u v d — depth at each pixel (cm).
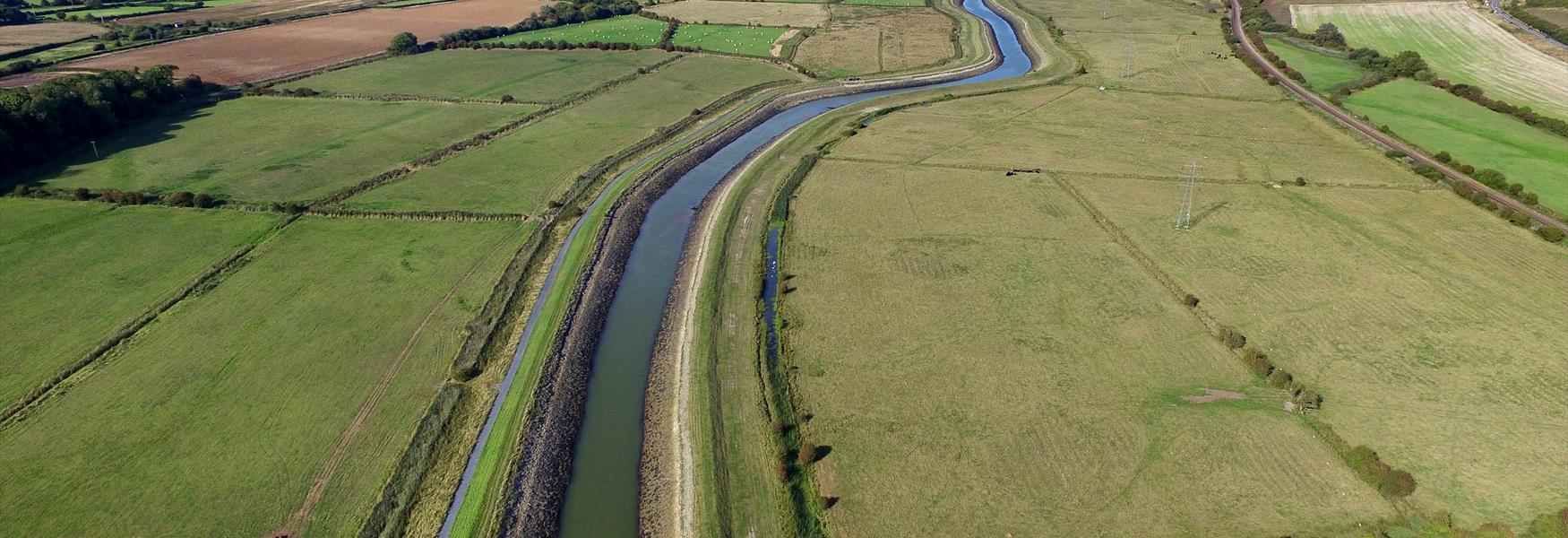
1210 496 3934
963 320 5506
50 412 4522
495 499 4000
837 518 3872
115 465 4141
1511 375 4775
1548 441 4225
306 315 5584
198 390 4747
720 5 19575
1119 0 19550
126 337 5247
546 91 11625
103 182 7894
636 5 19000
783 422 4469
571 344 5353
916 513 3884
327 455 4266
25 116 8338
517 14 17875
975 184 7962
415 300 5812
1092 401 4641
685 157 8969
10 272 6081
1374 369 4859
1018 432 4400
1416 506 3825
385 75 12525
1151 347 5150
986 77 13062
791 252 6575
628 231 7150
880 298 5828
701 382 4912
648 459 4378
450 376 4956
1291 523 3759
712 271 6319
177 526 3781
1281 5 17150
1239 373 4862
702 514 3938
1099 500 3928
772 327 5534
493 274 6209
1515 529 3681
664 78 12550
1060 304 5681
